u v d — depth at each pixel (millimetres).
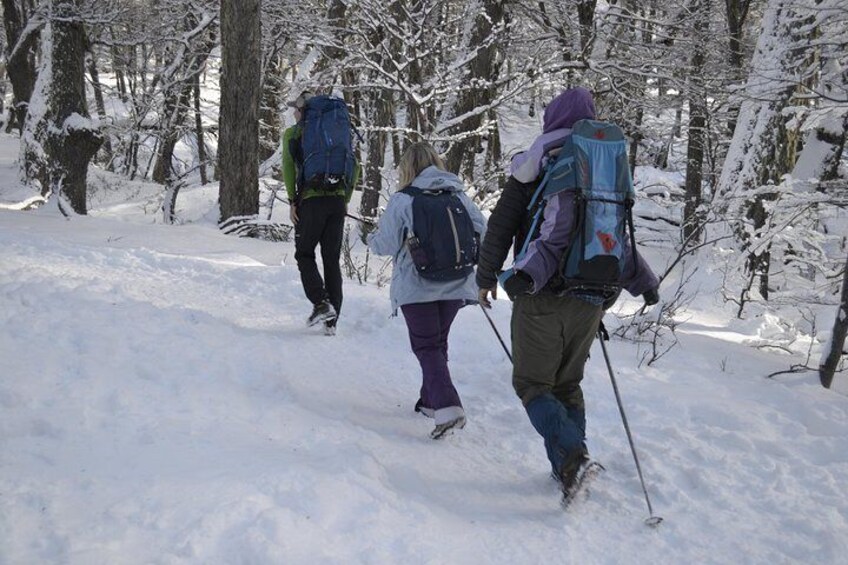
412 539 2781
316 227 5762
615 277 3205
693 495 3562
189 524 2566
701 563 2977
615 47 16750
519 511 3326
